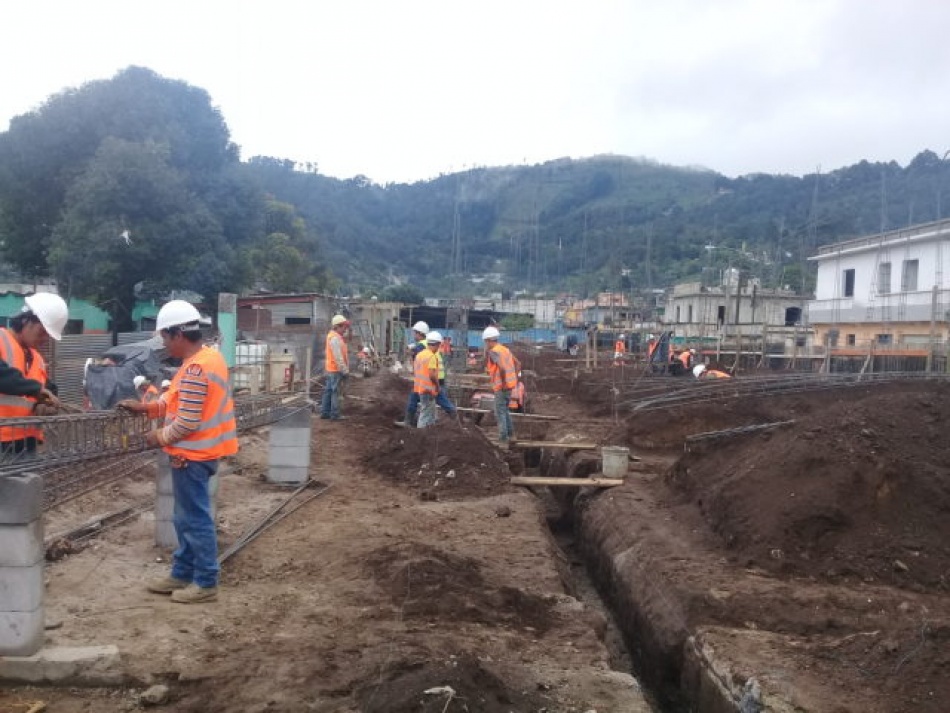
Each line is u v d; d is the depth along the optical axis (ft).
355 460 37.19
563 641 16.92
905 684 15.05
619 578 26.30
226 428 17.11
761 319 144.56
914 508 23.68
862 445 25.50
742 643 18.29
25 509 13.30
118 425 17.29
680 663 20.02
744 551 24.08
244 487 29.91
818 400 46.01
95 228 88.58
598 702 13.85
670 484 32.96
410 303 152.97
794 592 21.02
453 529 25.77
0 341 16.65
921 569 21.83
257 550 21.80
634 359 95.86
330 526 24.75
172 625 15.70
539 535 25.55
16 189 101.14
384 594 18.37
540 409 64.44
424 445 35.45
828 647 17.39
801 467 25.41
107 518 22.93
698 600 21.01
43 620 13.99
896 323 92.58
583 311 158.61
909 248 94.68
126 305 94.17
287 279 135.74
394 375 85.56
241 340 78.54
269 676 13.62
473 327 168.04
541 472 48.47
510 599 18.61
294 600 17.80
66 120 99.71
